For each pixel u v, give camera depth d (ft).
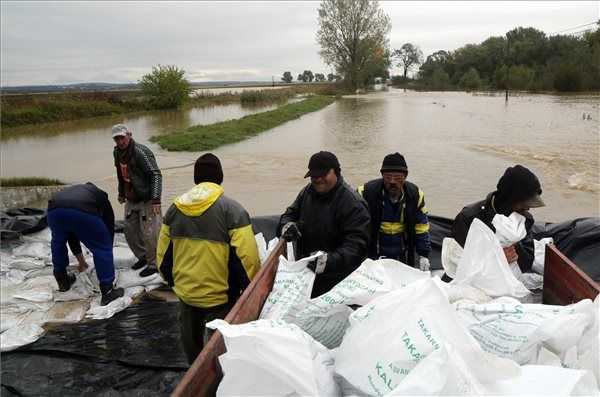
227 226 10.87
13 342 13.66
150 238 17.79
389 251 13.07
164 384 12.23
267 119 89.51
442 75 293.43
